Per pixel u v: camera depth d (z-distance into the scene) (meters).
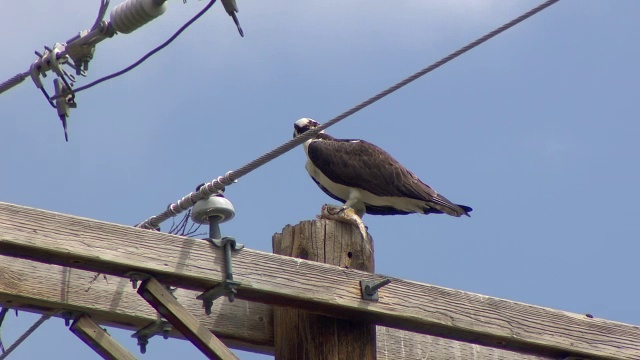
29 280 10.29
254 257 10.36
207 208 10.92
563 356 11.80
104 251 9.67
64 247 9.52
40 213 9.59
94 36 10.29
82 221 9.72
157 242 9.95
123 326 10.98
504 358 12.27
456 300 11.23
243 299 10.48
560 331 11.65
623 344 11.92
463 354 12.08
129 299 10.73
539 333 11.52
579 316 11.88
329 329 10.96
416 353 11.81
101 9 10.17
